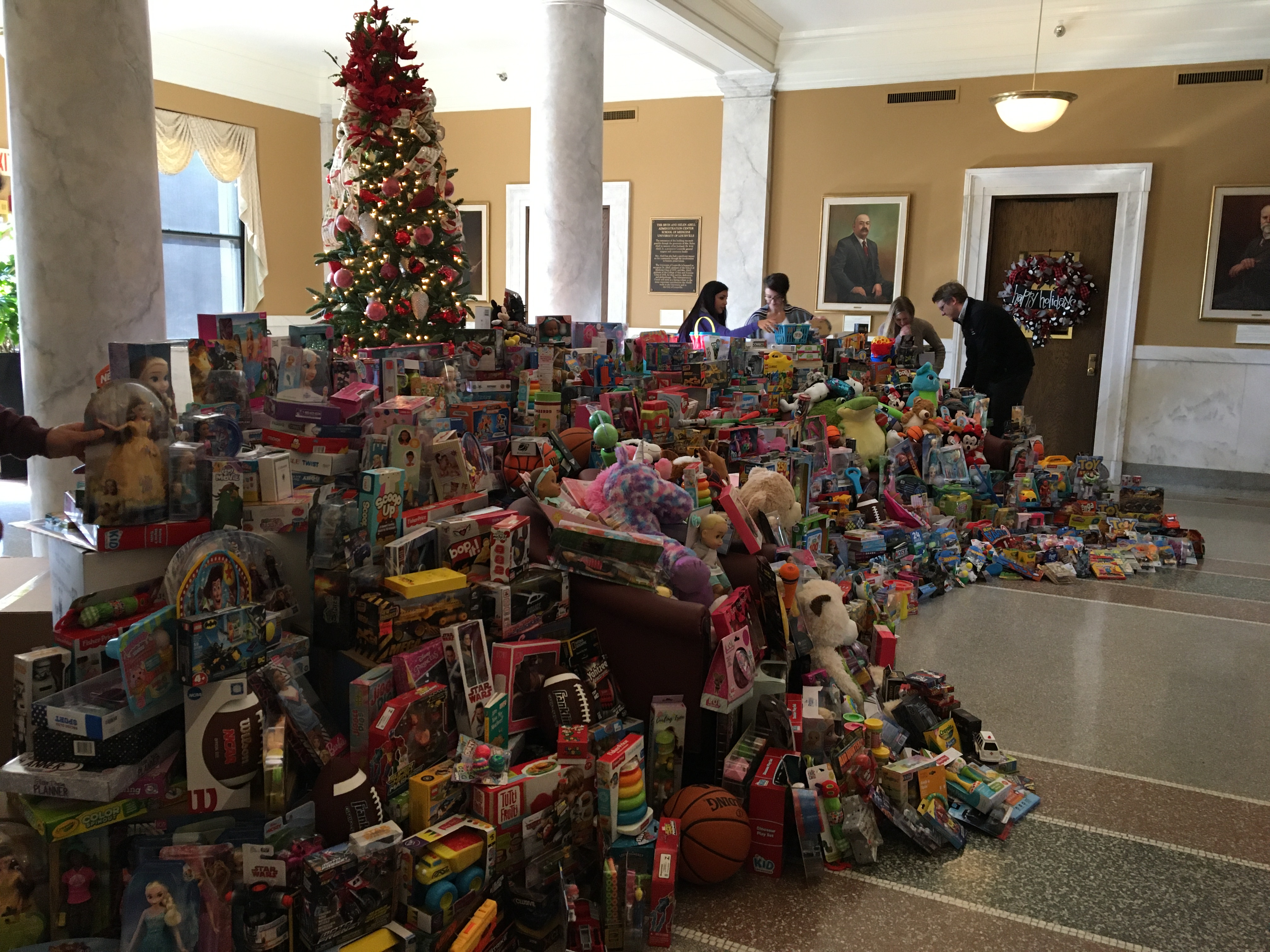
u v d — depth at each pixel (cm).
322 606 226
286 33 867
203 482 214
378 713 212
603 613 269
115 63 315
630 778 227
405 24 439
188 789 183
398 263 435
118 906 185
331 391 270
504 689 238
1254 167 750
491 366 358
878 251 870
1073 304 813
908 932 221
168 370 220
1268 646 430
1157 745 324
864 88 859
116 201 319
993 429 699
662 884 211
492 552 251
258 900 177
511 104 987
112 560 202
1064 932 221
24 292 320
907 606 465
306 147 1012
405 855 191
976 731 307
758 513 327
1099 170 791
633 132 946
